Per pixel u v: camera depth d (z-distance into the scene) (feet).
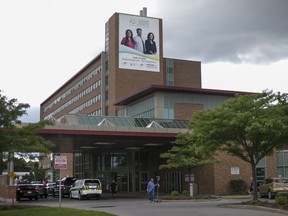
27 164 83.82
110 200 119.14
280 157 149.79
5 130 77.87
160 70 312.71
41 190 147.33
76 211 70.03
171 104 182.09
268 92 83.66
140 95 191.52
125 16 308.60
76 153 226.17
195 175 144.87
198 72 338.95
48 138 138.41
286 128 75.15
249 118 79.51
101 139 144.66
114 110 295.69
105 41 330.13
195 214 67.21
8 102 78.59
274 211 71.00
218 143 84.53
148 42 311.88
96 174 197.77
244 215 64.69
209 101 188.55
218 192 136.46
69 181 152.35
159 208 82.53
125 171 184.55
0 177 148.05
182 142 122.93
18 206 89.86
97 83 331.16
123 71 301.02
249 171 143.13
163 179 165.89
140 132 137.39
